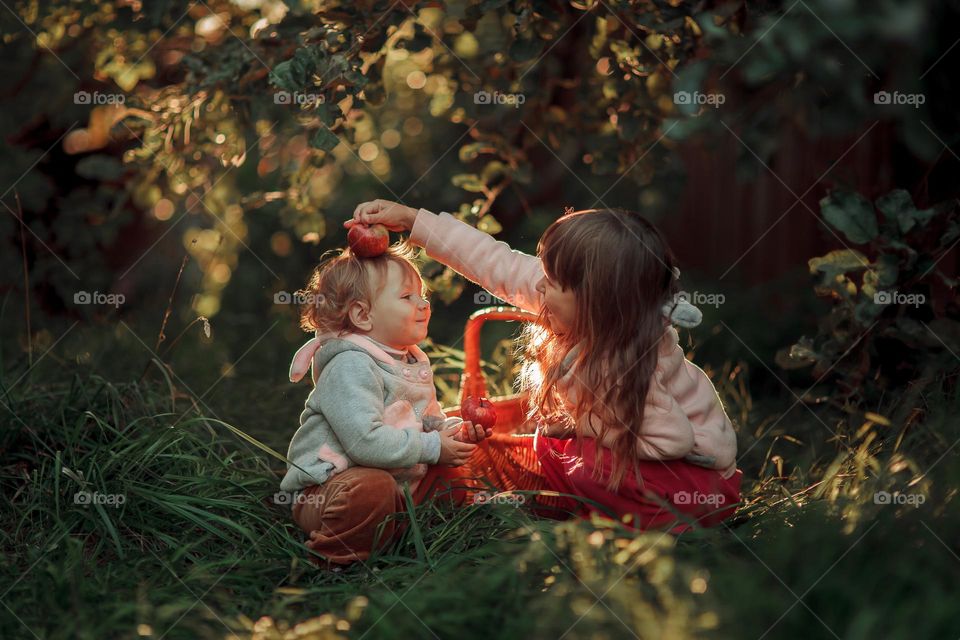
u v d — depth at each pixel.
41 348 4.17
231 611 2.35
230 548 2.74
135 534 2.76
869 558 2.29
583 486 2.67
